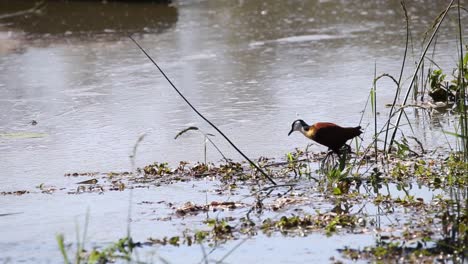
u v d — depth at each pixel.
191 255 8.77
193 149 13.12
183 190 11.12
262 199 10.60
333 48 20.56
